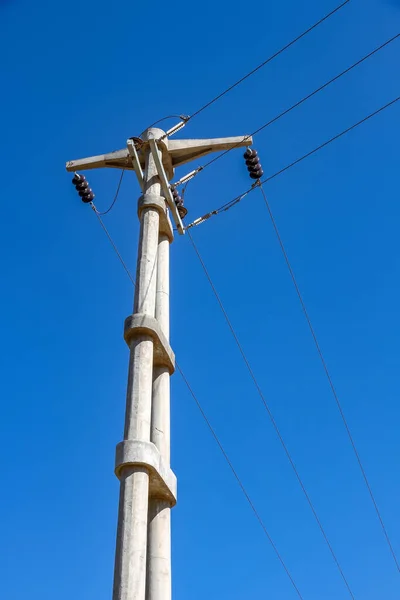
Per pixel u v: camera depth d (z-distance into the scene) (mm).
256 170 13375
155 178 12406
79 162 13500
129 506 8477
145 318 10188
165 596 9008
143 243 11359
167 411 10305
